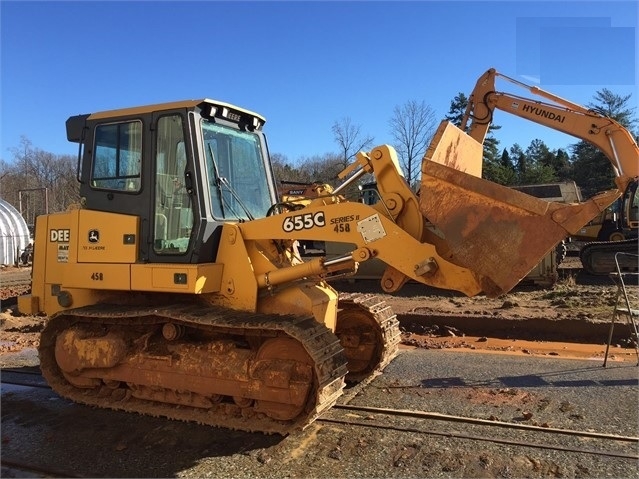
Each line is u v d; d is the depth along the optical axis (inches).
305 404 184.9
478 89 389.4
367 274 544.1
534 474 162.6
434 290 529.0
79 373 223.6
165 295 220.5
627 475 160.4
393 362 287.0
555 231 164.9
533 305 429.1
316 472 166.1
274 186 253.0
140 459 178.1
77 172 232.2
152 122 211.6
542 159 2244.1
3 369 291.1
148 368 209.8
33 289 252.8
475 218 172.2
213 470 169.2
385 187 198.2
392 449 180.9
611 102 1713.8
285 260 220.2
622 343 328.8
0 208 1130.7
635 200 588.4
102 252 219.0
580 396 228.8
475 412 212.1
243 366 192.5
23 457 180.9
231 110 220.8
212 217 207.8
